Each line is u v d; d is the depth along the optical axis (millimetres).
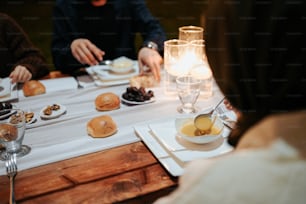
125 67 1659
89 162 994
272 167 479
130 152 1044
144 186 887
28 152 1051
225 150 1000
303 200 451
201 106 1348
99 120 1149
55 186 890
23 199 843
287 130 509
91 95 1475
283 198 456
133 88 1418
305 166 473
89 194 859
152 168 964
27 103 1397
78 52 1739
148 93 1416
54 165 981
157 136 1081
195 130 1085
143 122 1232
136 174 937
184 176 558
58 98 1441
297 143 501
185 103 1329
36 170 959
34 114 1301
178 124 1108
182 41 1476
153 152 1021
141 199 868
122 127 1200
